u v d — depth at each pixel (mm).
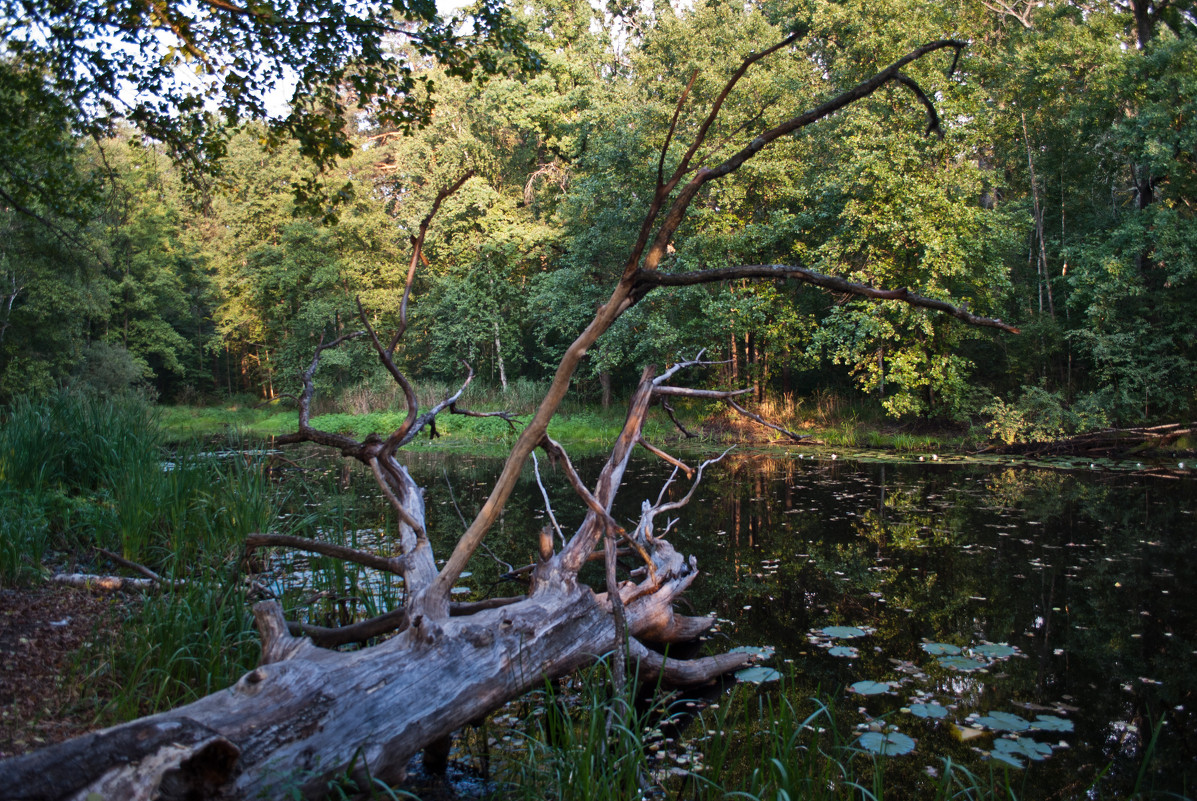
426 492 10133
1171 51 14406
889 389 19234
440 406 4227
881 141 15305
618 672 2965
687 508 8875
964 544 6855
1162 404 14555
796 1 19406
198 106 6215
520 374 27344
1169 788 2777
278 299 29734
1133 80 15047
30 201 7781
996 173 17500
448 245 25531
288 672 2352
